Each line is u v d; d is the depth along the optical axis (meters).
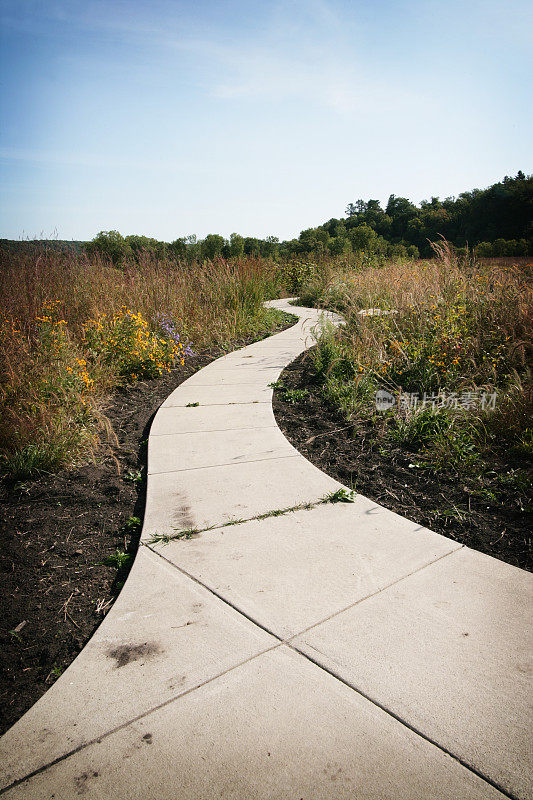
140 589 2.42
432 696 1.77
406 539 2.84
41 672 2.00
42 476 3.75
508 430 4.20
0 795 1.45
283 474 3.71
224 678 1.87
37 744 1.62
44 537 2.97
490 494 3.33
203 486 3.52
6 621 2.29
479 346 5.81
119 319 7.22
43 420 4.06
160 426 4.78
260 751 1.58
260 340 9.07
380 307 7.85
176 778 1.50
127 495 3.50
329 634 2.08
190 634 2.11
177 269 10.55
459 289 7.41
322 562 2.61
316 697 1.78
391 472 3.79
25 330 6.22
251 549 2.74
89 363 6.03
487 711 1.70
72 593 2.48
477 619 2.16
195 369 7.25
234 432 4.60
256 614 2.22
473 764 1.52
